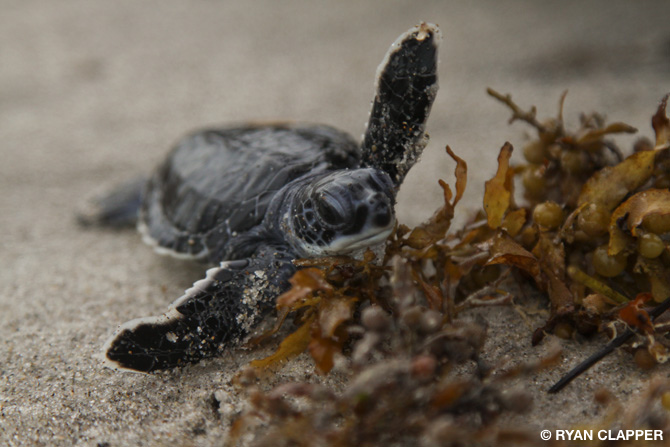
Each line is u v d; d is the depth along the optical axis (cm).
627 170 40
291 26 93
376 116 41
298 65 76
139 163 55
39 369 40
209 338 40
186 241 43
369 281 40
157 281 44
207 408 39
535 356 39
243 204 42
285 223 41
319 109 62
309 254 41
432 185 48
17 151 58
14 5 110
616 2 85
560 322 40
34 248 47
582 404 38
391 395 36
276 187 42
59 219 49
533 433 37
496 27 82
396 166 41
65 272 45
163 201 45
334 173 40
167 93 71
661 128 40
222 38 89
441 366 37
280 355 39
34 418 39
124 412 39
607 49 68
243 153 43
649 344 38
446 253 40
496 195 40
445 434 36
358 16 94
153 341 39
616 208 40
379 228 39
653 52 66
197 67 78
